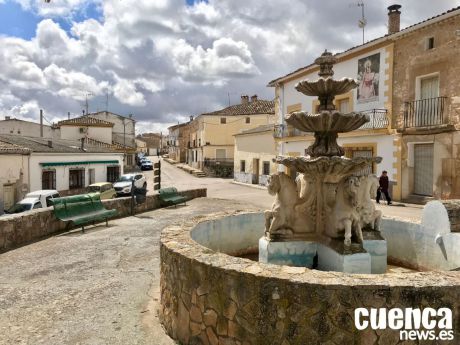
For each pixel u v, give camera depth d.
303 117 5.62
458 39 15.34
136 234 9.78
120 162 31.80
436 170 16.30
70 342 4.05
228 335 3.51
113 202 12.45
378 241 5.77
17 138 25.05
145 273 6.46
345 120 5.49
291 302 3.20
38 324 4.48
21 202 16.06
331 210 5.75
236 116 45.34
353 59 20.70
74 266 6.85
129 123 52.34
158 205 15.27
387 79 18.50
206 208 15.22
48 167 23.02
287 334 3.21
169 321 4.25
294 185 5.97
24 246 8.34
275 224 5.84
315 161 5.51
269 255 5.74
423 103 16.92
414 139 17.19
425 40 16.72
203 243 6.06
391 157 18.42
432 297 3.08
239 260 3.78
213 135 45.72
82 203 10.59
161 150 115.06
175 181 36.06
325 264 5.63
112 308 4.96
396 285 3.08
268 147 29.81
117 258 7.43
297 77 25.31
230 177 41.66
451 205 8.32
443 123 15.94
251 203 18.03
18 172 20.64
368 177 5.89
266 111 44.28
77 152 25.91
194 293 3.82
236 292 3.44
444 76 15.94
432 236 6.02
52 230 9.73
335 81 5.80
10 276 6.25
